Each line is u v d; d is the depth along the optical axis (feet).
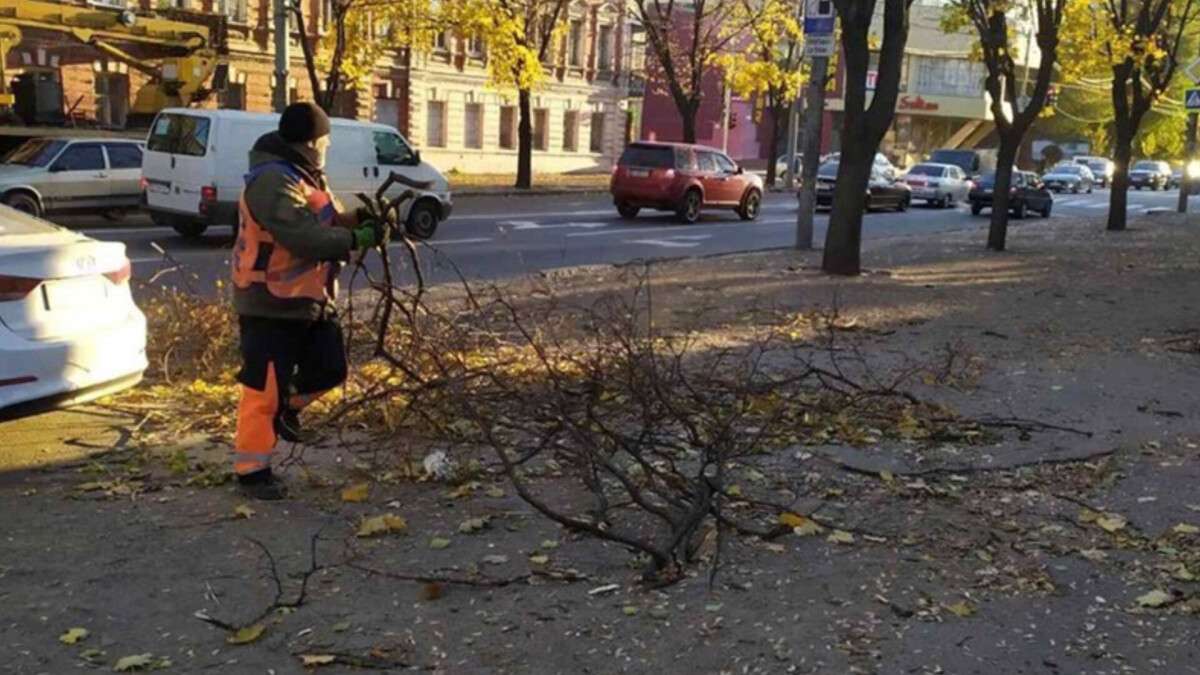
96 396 19.36
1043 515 17.56
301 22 87.15
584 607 13.83
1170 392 26.45
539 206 98.27
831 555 15.66
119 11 72.49
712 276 48.37
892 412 23.48
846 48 48.91
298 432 19.01
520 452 19.60
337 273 17.85
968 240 75.92
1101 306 42.09
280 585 14.12
